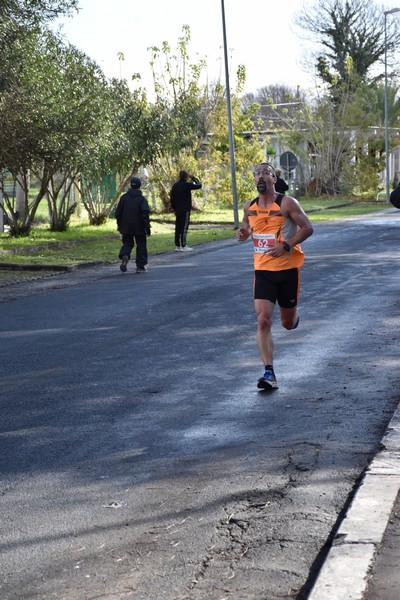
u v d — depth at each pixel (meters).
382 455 8.39
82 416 10.60
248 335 15.65
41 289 23.58
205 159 60.62
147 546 6.70
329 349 14.10
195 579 6.09
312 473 8.21
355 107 86.38
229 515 7.25
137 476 8.35
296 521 7.05
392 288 21.14
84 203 46.84
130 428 10.02
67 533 7.02
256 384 11.98
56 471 8.58
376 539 6.38
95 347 14.95
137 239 27.09
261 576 6.09
